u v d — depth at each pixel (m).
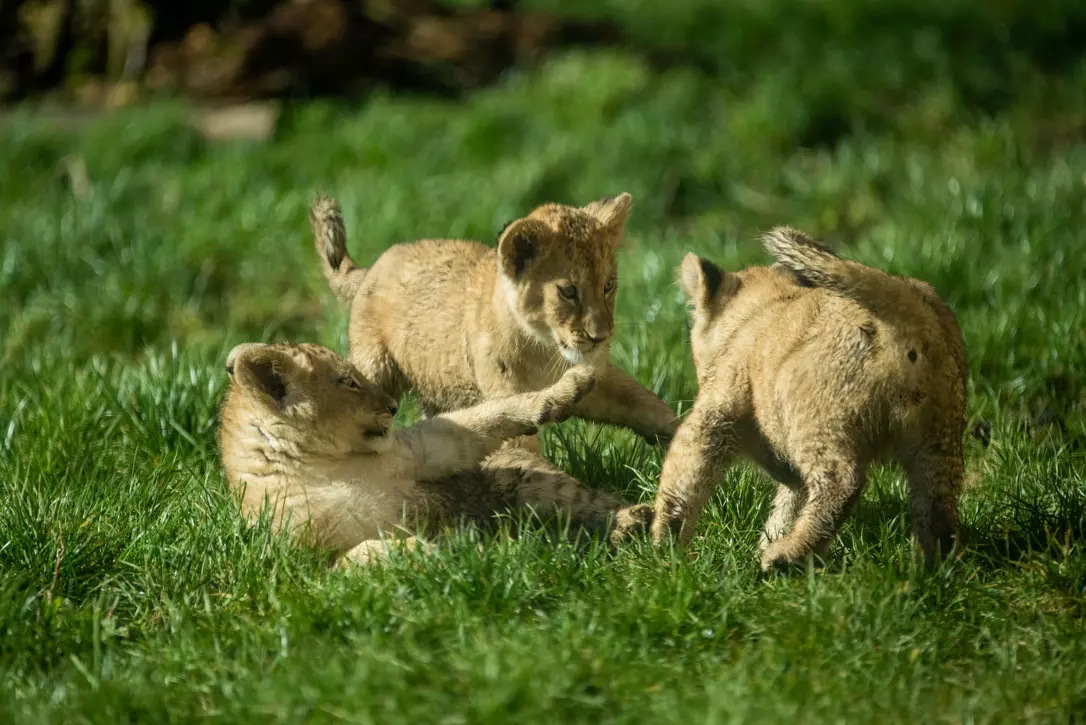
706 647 9.54
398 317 14.21
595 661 9.00
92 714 8.73
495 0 33.91
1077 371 14.52
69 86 31.55
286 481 11.63
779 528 11.29
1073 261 17.16
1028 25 29.81
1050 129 26.08
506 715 8.40
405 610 9.76
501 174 23.47
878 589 9.95
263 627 9.78
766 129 25.27
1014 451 12.70
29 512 11.35
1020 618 9.98
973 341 15.08
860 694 8.84
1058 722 8.56
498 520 11.82
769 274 11.37
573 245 12.76
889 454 10.35
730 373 10.65
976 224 18.83
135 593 10.68
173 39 31.91
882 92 26.94
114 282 19.33
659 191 23.66
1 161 25.27
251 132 27.72
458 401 13.83
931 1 30.16
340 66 29.66
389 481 11.79
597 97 26.61
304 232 20.92
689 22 31.25
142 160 25.80
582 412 13.06
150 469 13.20
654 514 11.06
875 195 22.48
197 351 16.50
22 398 14.93
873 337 9.95
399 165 24.61
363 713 8.44
